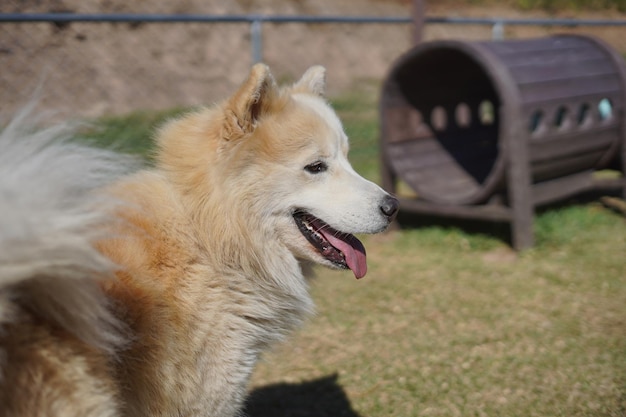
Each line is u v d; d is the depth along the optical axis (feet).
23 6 29.71
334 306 16.83
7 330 6.46
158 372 7.79
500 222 22.94
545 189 21.85
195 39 36.76
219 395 8.69
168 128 9.63
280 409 12.49
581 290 17.51
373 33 45.57
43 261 6.28
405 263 19.85
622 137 23.15
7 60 28.86
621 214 23.97
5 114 7.44
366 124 32.07
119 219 7.47
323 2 46.96
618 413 11.80
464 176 23.54
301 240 9.84
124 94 31.96
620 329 15.24
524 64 20.47
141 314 7.72
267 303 9.45
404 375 13.50
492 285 17.98
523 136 19.51
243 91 9.04
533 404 12.26
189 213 8.84
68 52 30.78
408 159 22.90
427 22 27.02
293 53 41.42
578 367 13.51
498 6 57.21
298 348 14.76
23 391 6.36
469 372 13.50
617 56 23.30
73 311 6.73
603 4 57.67
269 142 9.39
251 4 41.81
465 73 24.84
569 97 21.04
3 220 6.08
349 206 9.85
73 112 26.71
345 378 13.51
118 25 33.35
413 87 23.20
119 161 7.72
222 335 8.65
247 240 9.16
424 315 16.25
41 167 6.57
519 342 14.71
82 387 6.71
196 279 8.52
